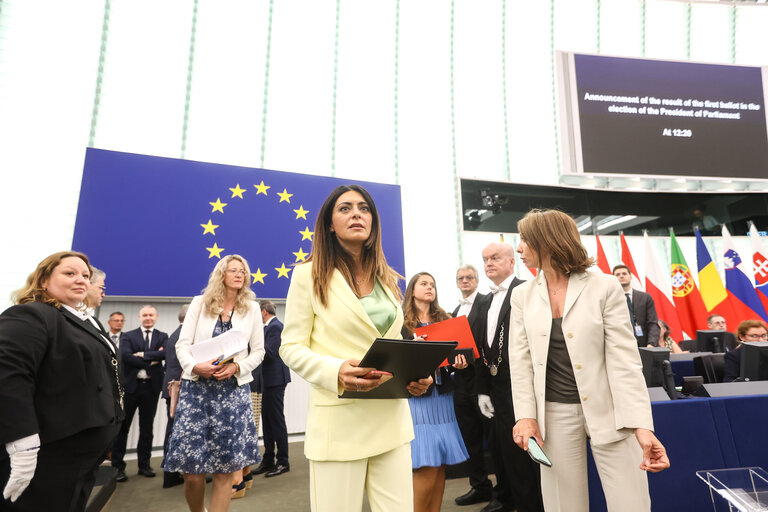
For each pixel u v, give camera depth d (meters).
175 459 2.07
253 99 6.37
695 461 1.88
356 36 7.07
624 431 1.29
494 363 2.46
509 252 2.75
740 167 7.36
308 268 1.13
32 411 1.28
